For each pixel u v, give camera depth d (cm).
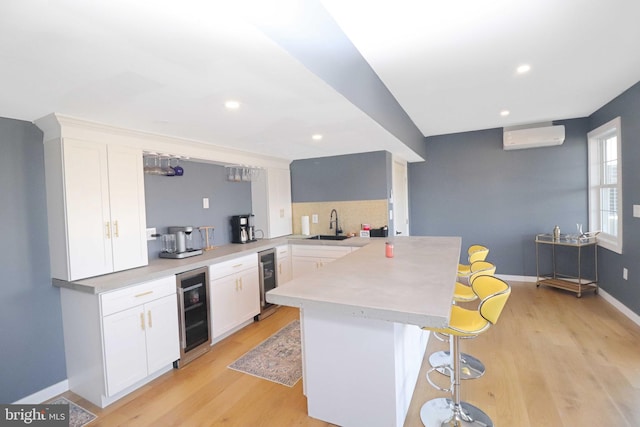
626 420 193
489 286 210
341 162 462
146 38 122
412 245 337
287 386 240
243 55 138
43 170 236
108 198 249
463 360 262
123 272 254
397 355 181
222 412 213
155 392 237
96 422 208
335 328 191
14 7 99
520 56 237
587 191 450
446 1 169
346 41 200
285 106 211
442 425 191
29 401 227
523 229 494
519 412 203
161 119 236
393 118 317
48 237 238
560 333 315
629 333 309
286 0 135
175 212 347
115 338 225
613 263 384
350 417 191
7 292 219
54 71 150
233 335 335
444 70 257
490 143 506
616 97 353
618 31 204
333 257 405
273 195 462
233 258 334
